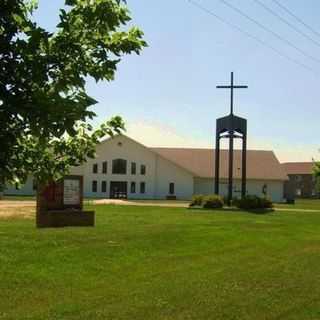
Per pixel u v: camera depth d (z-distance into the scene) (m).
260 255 19.17
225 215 41.19
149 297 12.23
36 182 5.84
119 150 100.62
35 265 14.85
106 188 100.38
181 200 92.62
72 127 4.72
